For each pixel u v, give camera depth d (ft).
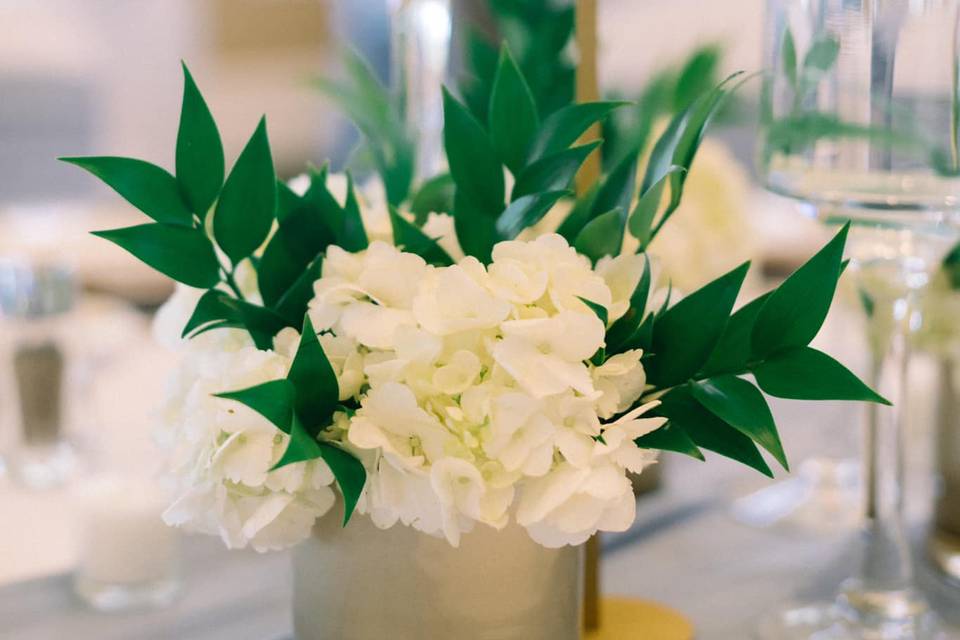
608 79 4.18
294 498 2.65
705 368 2.74
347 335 2.63
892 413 3.35
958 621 3.44
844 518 4.07
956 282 3.62
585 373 2.56
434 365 2.59
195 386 2.66
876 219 3.21
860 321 4.17
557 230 2.91
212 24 11.75
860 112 3.11
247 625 3.49
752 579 3.71
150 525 3.56
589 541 3.34
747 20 6.79
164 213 2.80
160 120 11.72
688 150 2.82
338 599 2.78
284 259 2.84
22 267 4.35
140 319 6.25
